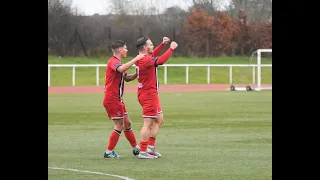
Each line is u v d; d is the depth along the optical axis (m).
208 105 59.12
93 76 118.06
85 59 130.00
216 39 134.50
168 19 134.62
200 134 35.97
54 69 119.38
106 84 27.05
